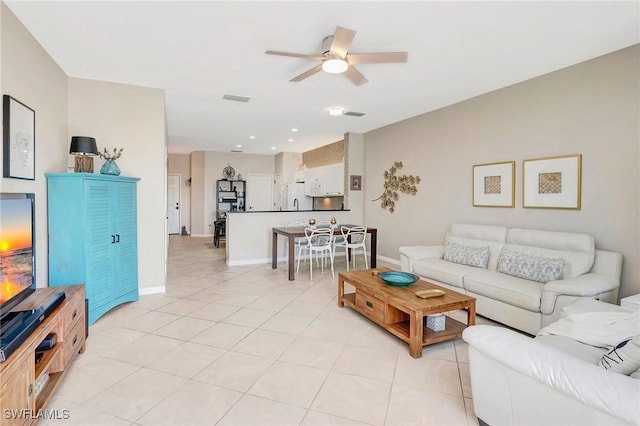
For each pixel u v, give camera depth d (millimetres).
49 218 3064
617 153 3098
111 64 3373
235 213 6180
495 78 3811
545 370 1388
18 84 2545
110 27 2646
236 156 10555
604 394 1196
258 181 10797
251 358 2561
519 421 1551
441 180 5125
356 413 1916
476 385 1776
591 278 2896
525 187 3898
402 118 5746
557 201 3580
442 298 2811
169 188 11031
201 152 10219
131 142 3986
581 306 2387
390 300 2854
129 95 3969
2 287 1822
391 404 2004
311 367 2436
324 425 1810
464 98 4590
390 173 6250
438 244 5211
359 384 2215
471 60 3307
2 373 1417
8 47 2391
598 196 3240
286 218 6594
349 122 6047
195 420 1843
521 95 3930
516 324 3045
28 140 2689
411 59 3271
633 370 1405
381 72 3621
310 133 7070
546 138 3684
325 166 8453
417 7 2377
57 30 2691
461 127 4750
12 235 1947
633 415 1114
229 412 1914
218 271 5613
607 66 3154
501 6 2371
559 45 2980
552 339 2057
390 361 2533
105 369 2375
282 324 3250
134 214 3854
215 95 4410
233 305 3811
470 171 4633
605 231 3189
